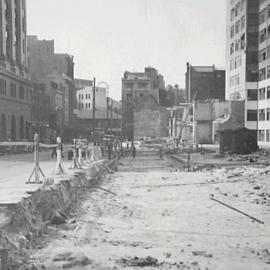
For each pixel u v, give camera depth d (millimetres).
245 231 9891
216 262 7262
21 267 6480
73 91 111312
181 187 18828
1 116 52344
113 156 41938
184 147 64000
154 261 7215
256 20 73875
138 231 9703
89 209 12461
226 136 46156
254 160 35156
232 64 84125
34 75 87812
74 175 15508
